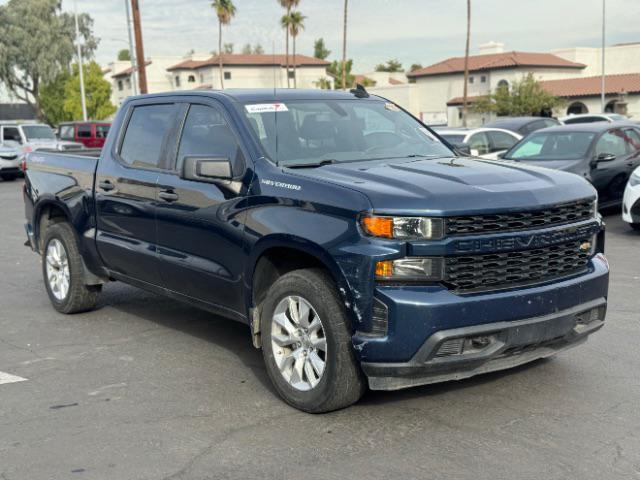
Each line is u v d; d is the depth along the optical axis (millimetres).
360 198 4297
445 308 4121
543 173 4914
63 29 66688
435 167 4949
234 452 4180
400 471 3879
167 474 3938
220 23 66188
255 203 4953
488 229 4309
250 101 5555
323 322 4457
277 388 4871
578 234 4672
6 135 28188
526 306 4344
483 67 69000
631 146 13258
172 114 6020
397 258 4172
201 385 5305
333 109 5789
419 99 76375
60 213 7465
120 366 5781
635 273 8664
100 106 69312
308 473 3893
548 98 58344
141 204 6023
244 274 5043
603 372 5305
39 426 4625
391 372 4219
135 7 29312
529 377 5219
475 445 4164
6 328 6957
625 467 3863
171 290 5988
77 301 7195
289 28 69625
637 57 70125
